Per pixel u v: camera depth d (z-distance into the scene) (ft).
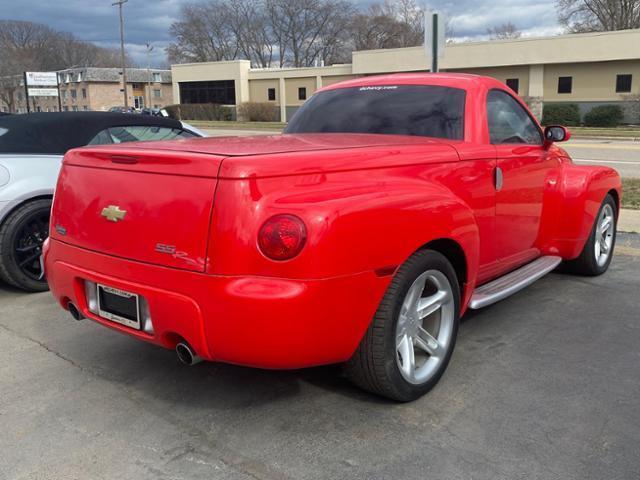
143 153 8.86
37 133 16.79
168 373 11.35
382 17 275.18
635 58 121.08
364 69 151.53
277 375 11.21
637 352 12.26
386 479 8.07
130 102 307.58
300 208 8.07
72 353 12.29
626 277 17.78
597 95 127.75
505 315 14.46
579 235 15.70
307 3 274.77
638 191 32.35
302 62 284.82
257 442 8.98
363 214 8.51
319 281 8.06
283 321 7.93
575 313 14.61
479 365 11.59
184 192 8.38
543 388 10.64
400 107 13.21
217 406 10.08
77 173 9.99
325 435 9.14
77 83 300.81
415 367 10.22
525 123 14.67
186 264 8.31
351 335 8.68
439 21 26.61
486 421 9.51
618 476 8.09
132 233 8.93
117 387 10.78
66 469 8.35
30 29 341.21
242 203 7.97
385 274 8.93
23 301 15.71
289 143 10.07
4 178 15.58
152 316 8.77
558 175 15.25
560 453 8.63
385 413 9.77
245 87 184.85
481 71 138.41
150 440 9.05
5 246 15.53
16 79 308.60
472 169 11.29
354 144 10.07
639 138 85.35
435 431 9.23
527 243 14.01
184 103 199.62
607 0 196.65
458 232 10.22
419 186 9.83
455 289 10.57
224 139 11.02
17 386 10.82
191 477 8.14
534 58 129.49
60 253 10.27
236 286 7.97
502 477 8.09
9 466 8.41
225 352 8.22
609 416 9.68
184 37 294.87
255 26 286.25
